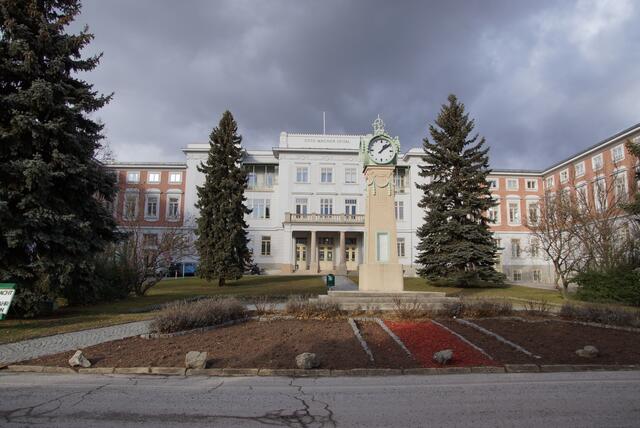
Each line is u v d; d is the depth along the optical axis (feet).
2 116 45.83
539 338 34.94
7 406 19.38
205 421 17.56
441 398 21.18
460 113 97.40
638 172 79.46
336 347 31.14
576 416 18.28
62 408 19.16
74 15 51.11
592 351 29.84
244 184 107.86
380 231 56.08
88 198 51.98
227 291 84.28
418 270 97.25
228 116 107.76
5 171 43.88
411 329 36.99
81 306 60.03
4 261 44.65
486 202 93.25
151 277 90.89
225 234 100.37
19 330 38.86
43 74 48.80
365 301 49.78
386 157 57.52
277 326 38.83
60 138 48.29
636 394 21.89
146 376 25.57
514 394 21.91
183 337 35.12
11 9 46.78
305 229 155.84
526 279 175.11
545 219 92.63
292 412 18.85
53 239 45.39
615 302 62.59
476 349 31.12
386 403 20.29
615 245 78.18
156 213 168.66
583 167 153.07
